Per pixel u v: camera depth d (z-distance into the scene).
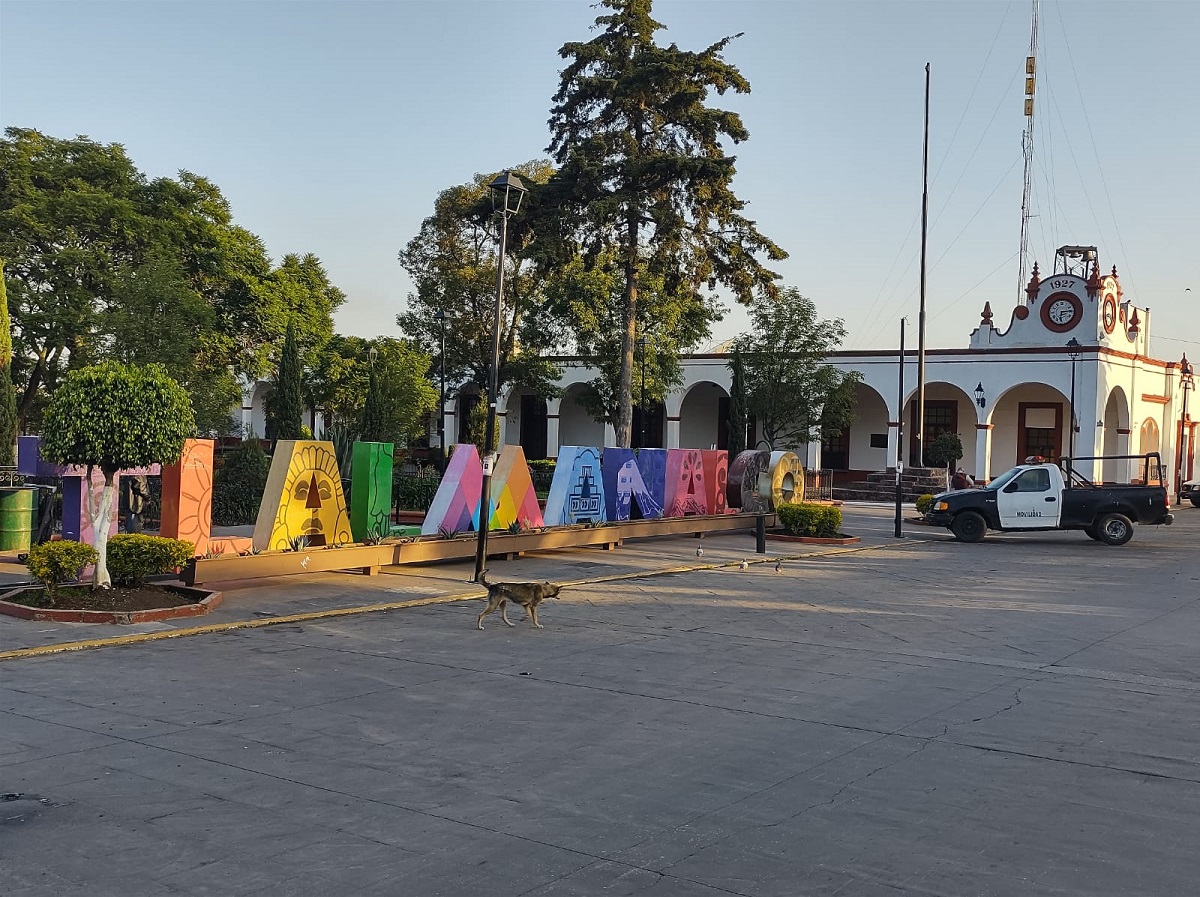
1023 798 6.09
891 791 6.18
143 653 9.99
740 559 19.66
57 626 10.79
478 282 35.09
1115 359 40.66
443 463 36.12
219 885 4.61
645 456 22.33
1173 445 46.94
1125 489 24.66
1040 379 40.25
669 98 28.62
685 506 23.17
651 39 29.41
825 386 38.25
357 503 16.34
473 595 14.27
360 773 6.33
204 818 5.48
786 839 5.34
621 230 29.09
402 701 8.25
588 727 7.56
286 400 29.67
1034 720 8.05
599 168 27.52
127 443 11.27
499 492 18.28
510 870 4.85
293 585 14.65
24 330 27.03
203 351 32.47
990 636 11.98
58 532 17.34
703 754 6.91
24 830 5.25
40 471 14.21
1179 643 11.63
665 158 27.44
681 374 41.38
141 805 5.66
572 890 4.63
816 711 8.21
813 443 43.75
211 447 13.77
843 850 5.20
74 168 28.44
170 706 7.90
